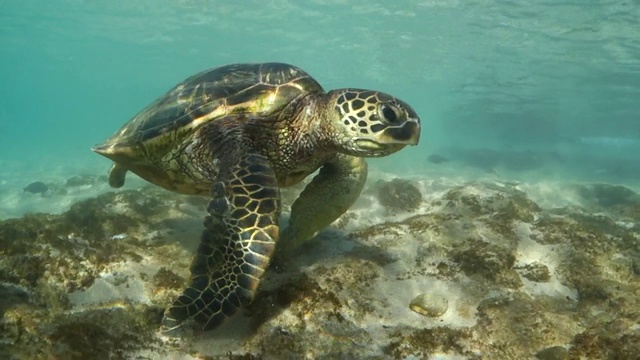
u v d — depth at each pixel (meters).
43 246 0.75
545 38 4.01
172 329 0.60
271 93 0.76
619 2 3.07
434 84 6.93
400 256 0.82
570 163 3.95
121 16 5.21
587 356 0.60
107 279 0.70
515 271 0.80
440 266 0.79
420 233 0.89
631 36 3.65
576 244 0.87
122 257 0.76
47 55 8.73
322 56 6.55
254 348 0.61
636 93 5.69
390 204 1.14
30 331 0.56
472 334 0.65
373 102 0.69
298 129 0.76
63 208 1.56
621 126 8.76
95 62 9.29
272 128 0.75
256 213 0.62
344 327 0.64
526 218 1.00
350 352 0.60
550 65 4.76
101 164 3.70
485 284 0.75
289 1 4.26
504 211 1.00
